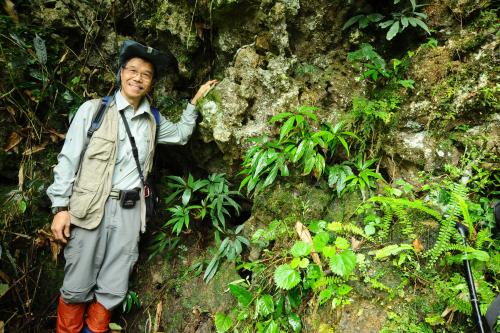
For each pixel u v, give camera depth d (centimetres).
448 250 211
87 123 258
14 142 321
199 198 329
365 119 265
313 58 304
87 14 343
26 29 329
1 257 301
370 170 253
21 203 308
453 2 256
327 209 263
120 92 267
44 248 321
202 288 293
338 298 215
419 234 226
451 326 195
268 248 269
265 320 235
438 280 206
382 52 296
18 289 302
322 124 267
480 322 180
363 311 211
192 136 308
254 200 281
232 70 290
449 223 205
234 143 285
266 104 284
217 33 307
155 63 266
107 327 291
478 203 229
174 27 311
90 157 253
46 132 331
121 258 276
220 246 279
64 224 253
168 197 310
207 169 326
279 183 275
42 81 326
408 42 283
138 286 323
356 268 222
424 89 250
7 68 310
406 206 233
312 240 244
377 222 234
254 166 263
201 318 284
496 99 231
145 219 279
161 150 348
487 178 230
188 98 343
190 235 327
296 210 265
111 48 350
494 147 229
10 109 317
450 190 228
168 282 312
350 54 281
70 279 266
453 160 239
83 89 347
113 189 264
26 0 338
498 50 232
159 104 336
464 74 240
